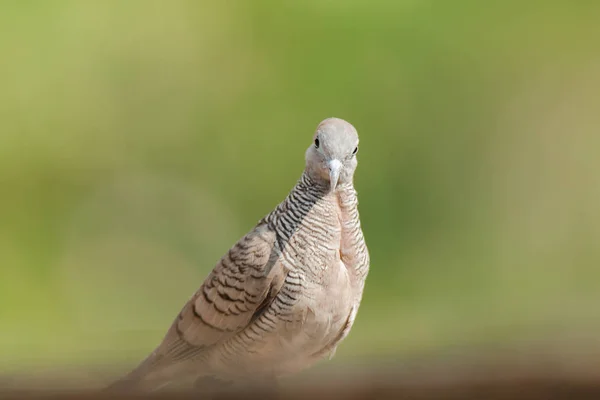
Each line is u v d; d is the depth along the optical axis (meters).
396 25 17.25
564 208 18.45
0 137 17.67
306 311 6.70
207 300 7.04
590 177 18.39
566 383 3.50
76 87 17.78
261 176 18.02
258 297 6.77
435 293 17.38
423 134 17.62
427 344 5.61
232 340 7.01
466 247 17.94
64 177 18.08
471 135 17.83
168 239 18.25
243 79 17.91
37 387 3.68
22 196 17.83
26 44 17.25
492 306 13.25
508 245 18.11
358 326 12.64
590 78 18.09
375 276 17.17
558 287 17.72
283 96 17.64
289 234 6.80
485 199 18.17
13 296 17.27
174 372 7.39
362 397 3.64
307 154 7.04
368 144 17.39
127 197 18.33
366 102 17.36
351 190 6.99
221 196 18.30
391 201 17.55
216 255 18.20
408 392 3.60
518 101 18.05
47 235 17.86
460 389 3.54
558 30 17.95
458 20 17.48
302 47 17.50
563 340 4.67
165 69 18.06
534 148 18.25
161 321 17.72
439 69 17.52
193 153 18.31
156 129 18.28
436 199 17.83
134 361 7.34
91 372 4.22
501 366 3.66
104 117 18.06
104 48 17.73
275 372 7.16
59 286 17.72
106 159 18.17
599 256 18.25
